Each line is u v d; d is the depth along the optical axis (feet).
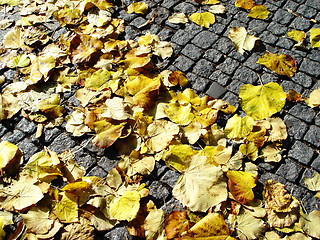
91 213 6.17
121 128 7.06
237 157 6.72
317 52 8.58
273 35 9.04
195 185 6.15
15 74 8.75
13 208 6.29
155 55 8.77
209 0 10.00
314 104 7.55
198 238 5.46
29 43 9.29
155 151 6.79
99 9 9.87
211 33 9.23
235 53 8.73
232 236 5.79
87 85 8.09
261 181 6.55
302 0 9.80
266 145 7.01
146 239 5.76
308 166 6.71
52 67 8.43
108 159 7.04
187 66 8.54
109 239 5.99
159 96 7.74
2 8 10.61
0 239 5.89
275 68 8.21
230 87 8.05
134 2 10.25
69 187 6.13
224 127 7.33
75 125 7.52
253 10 9.46
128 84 7.71
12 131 7.72
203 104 7.52
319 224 5.86
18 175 6.83
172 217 5.88
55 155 6.82
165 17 9.75
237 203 6.11
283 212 6.00
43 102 7.83
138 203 5.90
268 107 7.45
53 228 5.96
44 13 10.17
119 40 9.20
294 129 7.26
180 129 7.18
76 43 8.76
